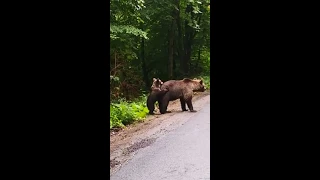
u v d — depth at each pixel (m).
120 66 12.20
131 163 5.57
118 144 7.04
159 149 6.41
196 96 15.87
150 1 17.98
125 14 10.95
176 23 22.17
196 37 24.56
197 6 21.03
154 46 22.42
